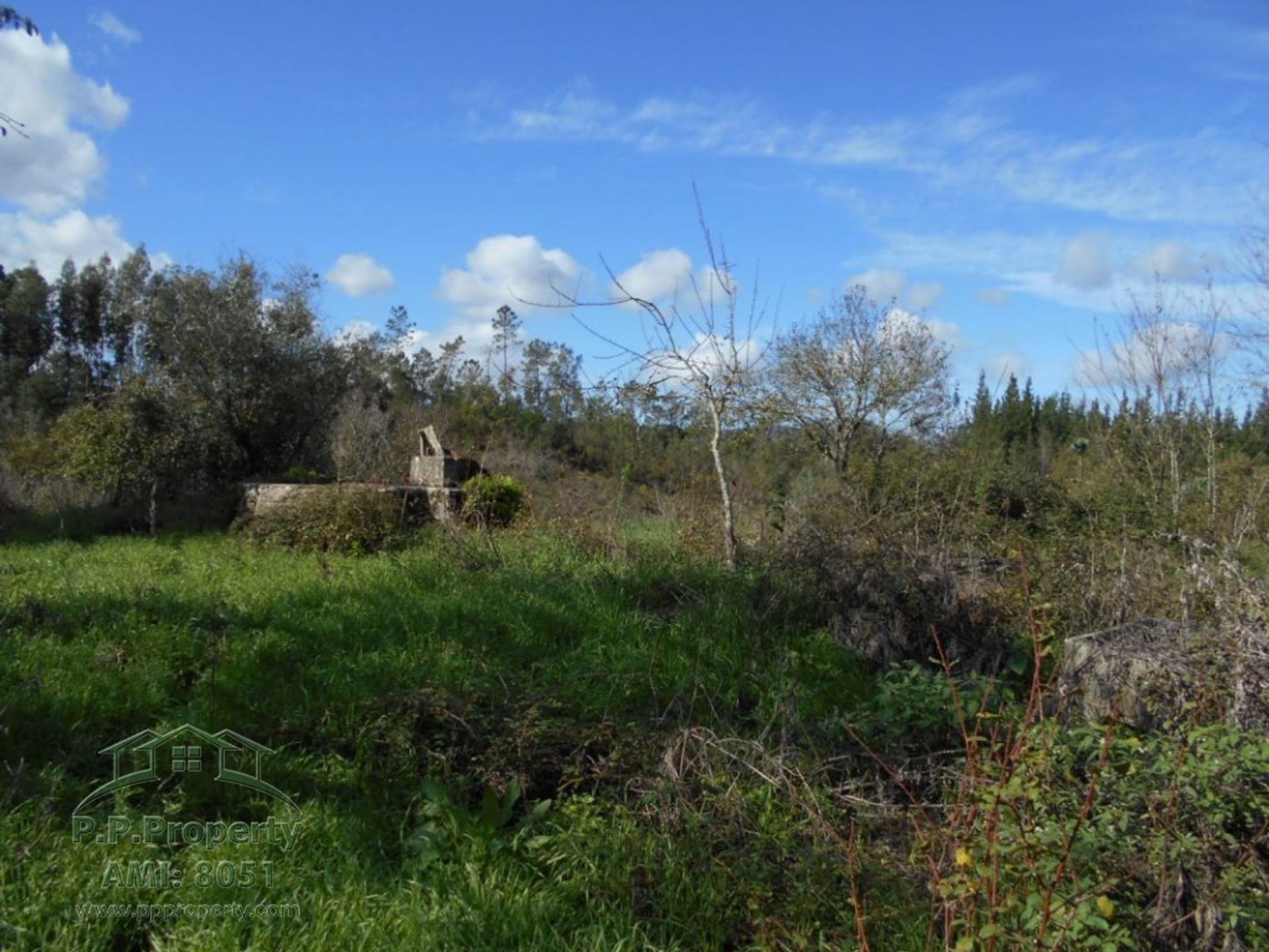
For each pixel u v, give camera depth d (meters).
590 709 5.39
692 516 10.52
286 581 8.42
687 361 9.53
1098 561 7.46
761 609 7.41
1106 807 3.40
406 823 4.21
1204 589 5.36
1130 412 11.78
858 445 18.58
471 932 3.36
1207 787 3.27
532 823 4.20
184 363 16.91
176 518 14.56
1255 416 12.95
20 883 3.35
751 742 4.72
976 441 16.02
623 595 7.96
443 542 9.92
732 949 3.54
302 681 5.70
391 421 21.64
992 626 6.71
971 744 3.34
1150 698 4.17
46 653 5.73
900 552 7.48
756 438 13.37
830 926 3.51
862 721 5.16
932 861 3.11
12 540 12.73
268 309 18.08
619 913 3.59
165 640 6.21
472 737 4.88
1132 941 2.85
